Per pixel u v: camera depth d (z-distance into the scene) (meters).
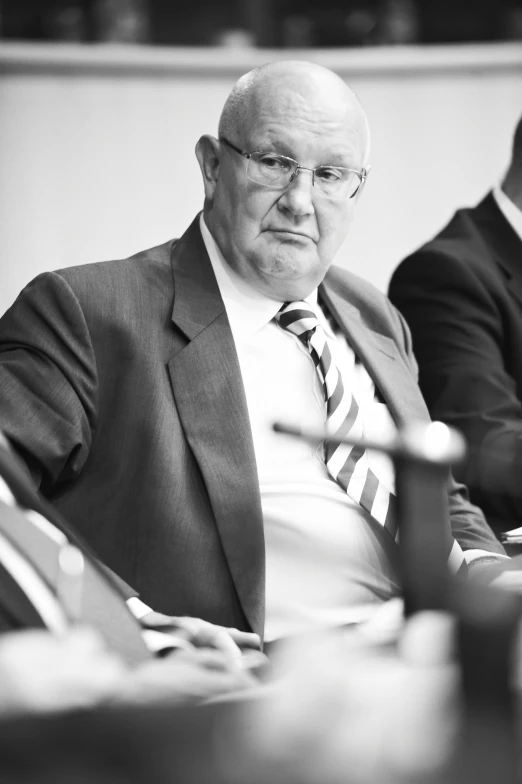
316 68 6.66
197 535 5.83
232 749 2.13
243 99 6.59
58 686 2.67
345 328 6.94
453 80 11.23
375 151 11.19
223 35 12.31
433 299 8.65
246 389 6.39
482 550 6.75
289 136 6.41
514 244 9.02
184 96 10.94
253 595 5.77
